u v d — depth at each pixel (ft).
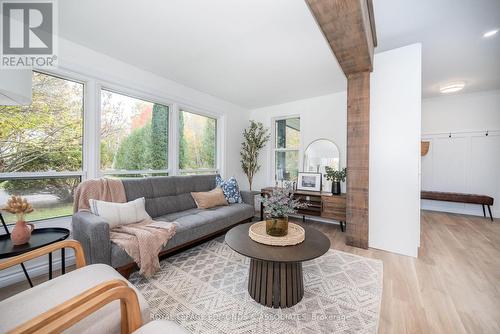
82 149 8.09
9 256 4.60
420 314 5.03
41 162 7.20
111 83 8.68
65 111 7.68
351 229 9.08
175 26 6.68
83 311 2.46
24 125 6.89
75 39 7.38
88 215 6.34
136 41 7.52
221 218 9.18
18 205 5.08
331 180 12.21
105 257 5.61
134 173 9.80
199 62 9.07
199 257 7.92
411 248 8.14
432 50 8.75
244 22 6.50
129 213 7.23
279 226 5.92
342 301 5.49
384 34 7.62
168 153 11.27
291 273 5.31
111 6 5.79
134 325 2.95
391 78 8.43
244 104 15.25
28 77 4.52
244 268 7.14
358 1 4.60
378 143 8.70
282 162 15.48
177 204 9.78
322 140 13.30
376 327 4.62
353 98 8.86
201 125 13.29
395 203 8.43
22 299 3.29
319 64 9.28
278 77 10.66
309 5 4.74
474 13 6.48
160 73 10.21
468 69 10.56
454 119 15.02
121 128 9.36
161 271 6.89
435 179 15.69
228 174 14.64
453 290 5.97
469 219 13.34
